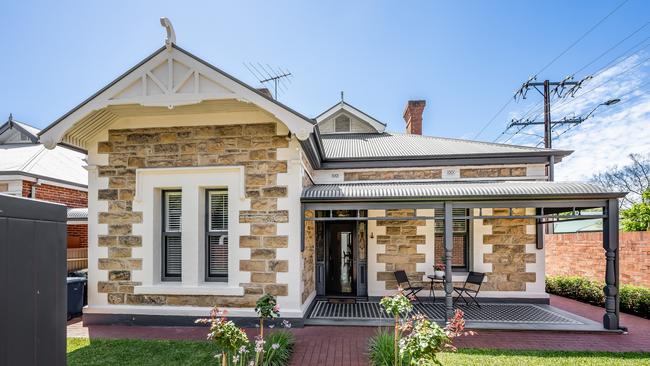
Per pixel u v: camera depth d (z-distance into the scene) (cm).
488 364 539
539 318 820
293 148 785
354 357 583
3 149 1484
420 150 1154
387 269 1052
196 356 575
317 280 1109
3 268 192
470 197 768
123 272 798
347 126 1558
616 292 721
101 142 826
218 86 730
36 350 212
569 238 1235
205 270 812
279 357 545
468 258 1052
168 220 838
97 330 744
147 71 735
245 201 787
